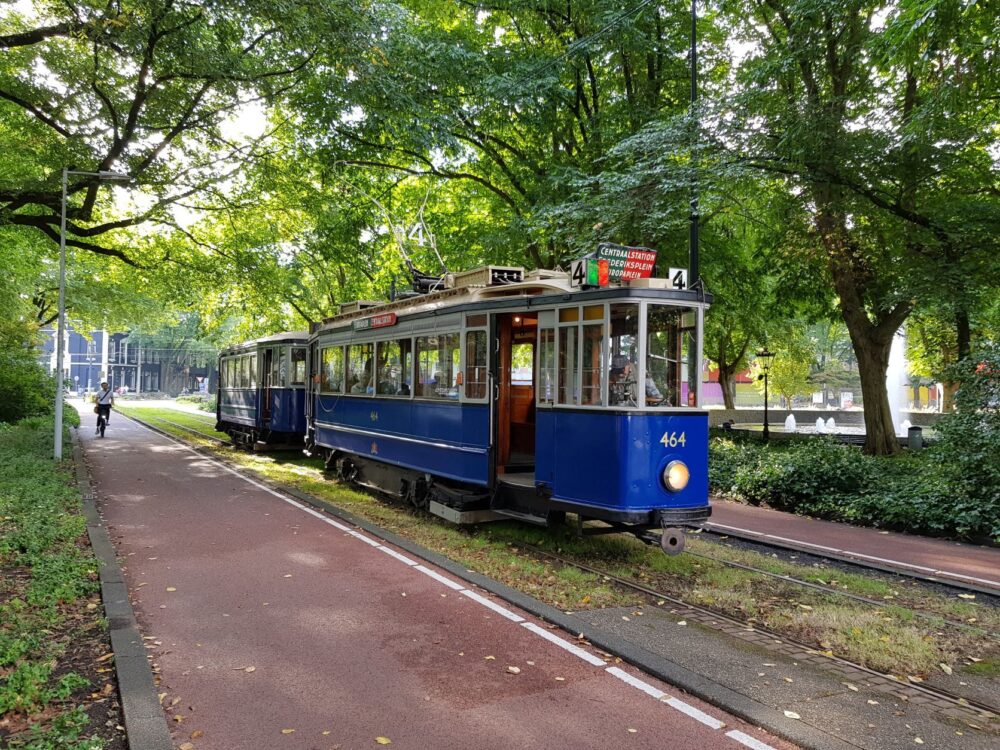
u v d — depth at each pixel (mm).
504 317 8945
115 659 4785
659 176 12633
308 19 11898
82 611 5820
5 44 12016
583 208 13836
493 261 19078
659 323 7547
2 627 5234
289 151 19297
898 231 15008
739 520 10906
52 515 9086
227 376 24172
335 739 3906
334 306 26672
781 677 4859
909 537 9797
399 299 12023
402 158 20125
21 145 16875
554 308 8133
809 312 21766
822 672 5004
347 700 4391
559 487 7941
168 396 83938
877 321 17891
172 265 21656
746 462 13844
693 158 12883
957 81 10961
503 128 17953
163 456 18562
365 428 12320
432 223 21344
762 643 5566
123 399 73875
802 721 4199
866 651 5379
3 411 25203
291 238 21391
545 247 18734
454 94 16750
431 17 18016
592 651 5309
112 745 3764
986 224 12711
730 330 26969
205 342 77938
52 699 4211
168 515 10180
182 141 17656
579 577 7176
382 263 22266
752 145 12836
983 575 7777
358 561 7777
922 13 8898
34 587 6148
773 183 14633
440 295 10211
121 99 15547
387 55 13695
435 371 10055
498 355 8898
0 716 3963
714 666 5008
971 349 12000
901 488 10742
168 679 4633
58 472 13242
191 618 5816
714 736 4039
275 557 7883
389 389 11461
